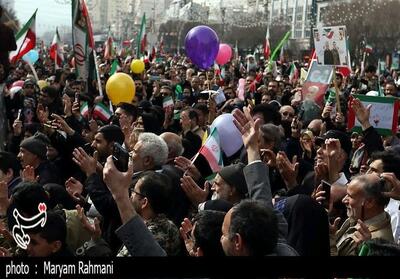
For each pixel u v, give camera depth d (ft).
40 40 148.36
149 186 14.26
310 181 19.65
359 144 25.11
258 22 237.25
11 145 29.68
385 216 14.85
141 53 89.86
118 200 11.61
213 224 12.17
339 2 188.03
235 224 10.72
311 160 25.12
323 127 27.55
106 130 22.62
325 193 17.76
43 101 37.11
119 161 19.02
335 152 18.24
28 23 50.31
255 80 56.75
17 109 38.91
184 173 19.92
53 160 25.84
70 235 15.46
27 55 53.06
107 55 93.09
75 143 25.84
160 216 14.35
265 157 19.84
